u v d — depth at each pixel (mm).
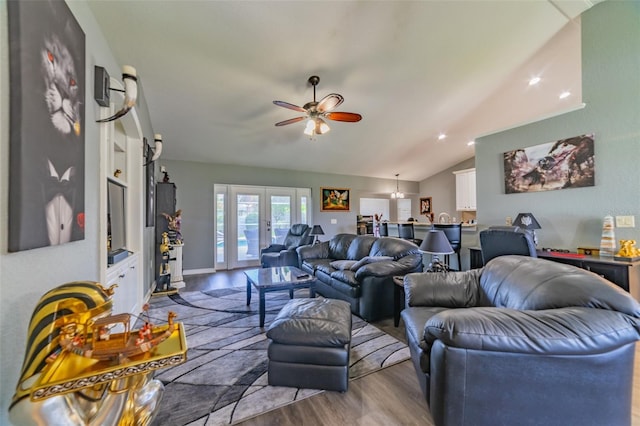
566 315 1146
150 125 4035
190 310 3266
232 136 4789
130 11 2172
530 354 1116
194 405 1588
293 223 6676
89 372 738
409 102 4207
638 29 2465
